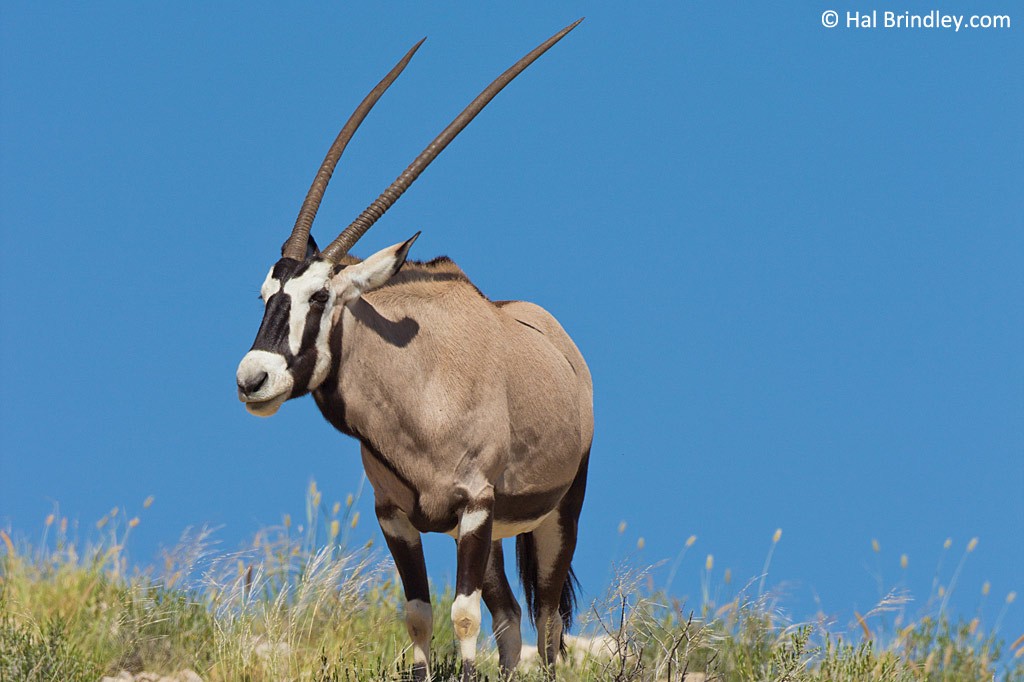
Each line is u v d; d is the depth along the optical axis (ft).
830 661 92.12
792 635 92.27
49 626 89.66
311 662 93.81
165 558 103.96
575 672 96.63
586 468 102.42
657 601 101.71
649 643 99.19
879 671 92.22
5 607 94.79
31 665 83.87
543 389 92.89
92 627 95.76
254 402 80.59
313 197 87.30
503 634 96.27
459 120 92.27
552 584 100.22
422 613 87.86
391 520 88.43
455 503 86.43
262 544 105.60
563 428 94.27
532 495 93.35
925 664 94.94
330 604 104.63
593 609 93.91
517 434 90.99
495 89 94.58
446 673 91.09
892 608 94.63
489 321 90.53
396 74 95.61
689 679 92.53
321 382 83.05
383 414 85.05
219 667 91.56
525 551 102.17
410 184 89.04
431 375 86.28
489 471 87.20
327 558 105.40
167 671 93.45
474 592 84.74
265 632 98.02
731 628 98.32
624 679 88.94
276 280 82.64
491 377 88.17
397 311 86.69
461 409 86.38
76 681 85.05
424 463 85.92
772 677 90.12
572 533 100.99
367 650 99.50
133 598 99.96
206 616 99.76
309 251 86.28
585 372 103.35
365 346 84.58
